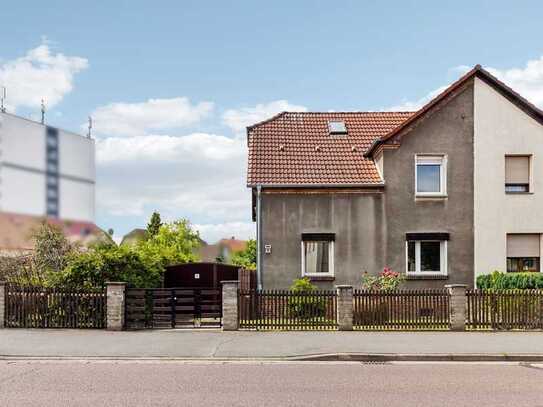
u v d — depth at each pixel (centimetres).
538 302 1752
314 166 2375
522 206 2317
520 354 1363
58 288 1733
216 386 1030
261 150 2452
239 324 1727
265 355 1353
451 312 1738
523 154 2338
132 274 1969
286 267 2267
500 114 2339
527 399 945
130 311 1753
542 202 2319
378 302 1752
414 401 925
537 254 2322
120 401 912
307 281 2092
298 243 2275
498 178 2323
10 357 1328
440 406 895
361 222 2289
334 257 2275
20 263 2314
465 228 2306
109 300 1719
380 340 1540
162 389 1002
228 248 4522
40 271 2275
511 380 1106
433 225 2298
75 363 1275
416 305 1750
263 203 2288
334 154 2459
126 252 1995
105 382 1062
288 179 2291
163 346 1453
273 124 2648
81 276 1886
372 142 2541
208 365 1259
